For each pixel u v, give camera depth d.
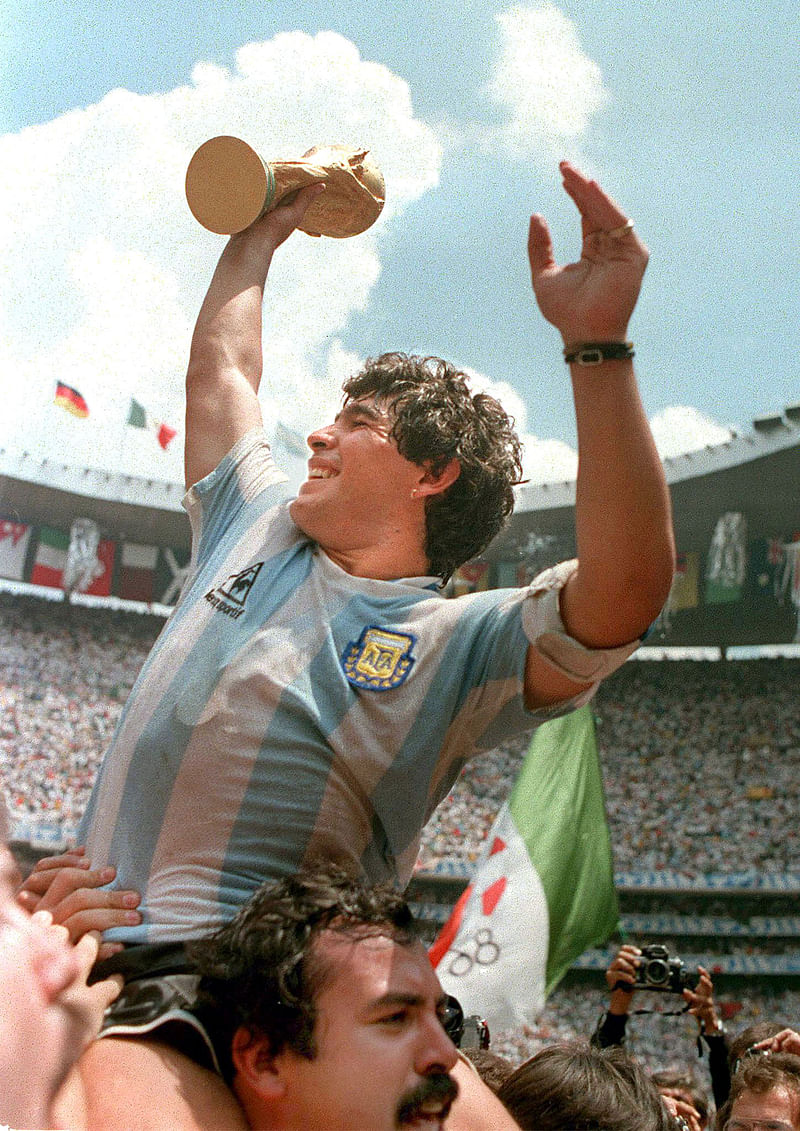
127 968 0.94
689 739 18.83
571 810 6.02
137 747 1.05
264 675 1.02
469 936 5.79
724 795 18.19
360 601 1.07
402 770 1.02
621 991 2.75
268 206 1.37
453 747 1.07
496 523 1.21
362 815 1.03
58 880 1.01
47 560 20.14
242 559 1.14
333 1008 0.83
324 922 0.86
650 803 18.11
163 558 20.70
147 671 1.10
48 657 19.70
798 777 18.23
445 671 1.02
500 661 1.01
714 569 19.73
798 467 18.28
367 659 1.03
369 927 0.87
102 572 20.45
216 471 1.28
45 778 18.50
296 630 1.05
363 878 1.02
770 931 16.81
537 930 5.75
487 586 18.88
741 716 19.02
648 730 19.00
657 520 0.91
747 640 19.59
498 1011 5.64
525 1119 1.37
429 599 1.08
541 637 0.96
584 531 0.92
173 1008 0.88
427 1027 0.85
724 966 16.59
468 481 1.16
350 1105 0.81
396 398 1.15
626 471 0.90
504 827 5.98
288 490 1.23
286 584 1.09
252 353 1.37
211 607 1.10
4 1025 0.49
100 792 1.09
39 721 19.03
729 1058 2.43
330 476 1.16
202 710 1.02
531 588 1.00
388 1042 0.83
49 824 17.81
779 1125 1.90
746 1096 1.95
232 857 0.99
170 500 20.25
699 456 18.50
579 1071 1.41
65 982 0.53
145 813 1.02
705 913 17.06
